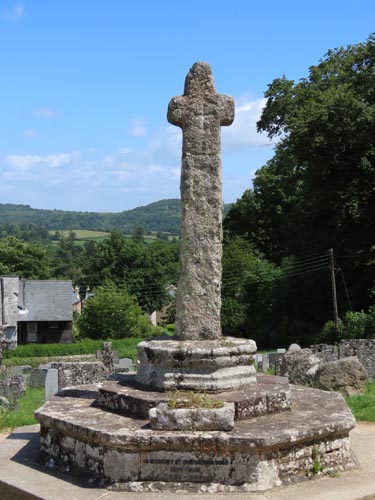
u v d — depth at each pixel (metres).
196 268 8.78
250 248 59.56
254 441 6.71
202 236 8.79
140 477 6.91
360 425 11.57
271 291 52.09
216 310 8.79
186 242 8.81
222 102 8.98
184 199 8.86
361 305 41.03
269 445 6.75
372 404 13.13
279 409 7.96
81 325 58.00
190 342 8.50
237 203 65.94
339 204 37.94
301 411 8.11
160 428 7.06
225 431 7.00
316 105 39.09
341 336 36.16
